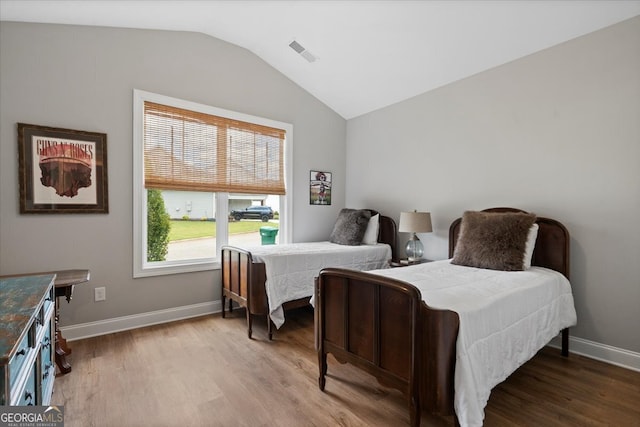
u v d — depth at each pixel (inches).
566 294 89.6
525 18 92.4
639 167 85.4
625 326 88.0
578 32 93.7
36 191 95.7
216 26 121.2
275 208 154.6
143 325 115.6
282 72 151.4
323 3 101.0
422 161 140.4
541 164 103.7
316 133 165.2
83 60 103.1
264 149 146.7
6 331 36.8
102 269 107.4
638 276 85.9
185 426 62.5
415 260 127.3
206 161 129.6
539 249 100.7
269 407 68.8
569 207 97.7
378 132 160.6
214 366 86.9
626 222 87.5
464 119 124.8
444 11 95.0
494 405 69.7
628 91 86.8
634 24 85.5
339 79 145.3
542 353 96.6
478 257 96.5
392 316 60.7
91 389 74.9
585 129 94.3
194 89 125.9
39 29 96.1
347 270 70.3
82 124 103.0
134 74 112.4
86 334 105.0
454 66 119.0
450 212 130.2
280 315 107.5
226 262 126.7
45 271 97.7
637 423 63.8
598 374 83.5
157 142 117.9
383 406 69.5
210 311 131.7
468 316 56.3
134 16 102.7
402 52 117.7
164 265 121.5
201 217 132.0
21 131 93.0
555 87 100.2
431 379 54.4
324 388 76.4
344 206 178.4
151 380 79.1
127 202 111.5
